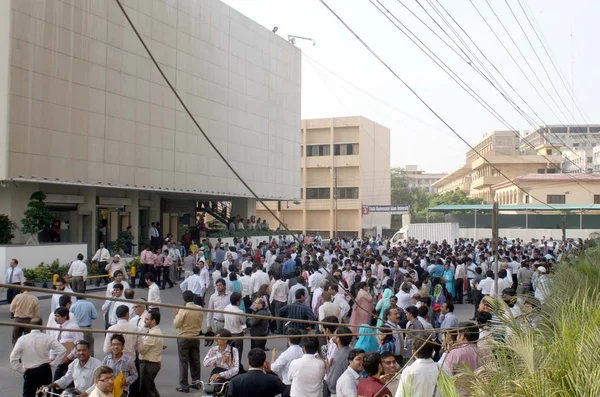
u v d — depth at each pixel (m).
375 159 75.88
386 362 7.38
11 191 26.16
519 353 5.59
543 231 46.66
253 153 44.28
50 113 26.58
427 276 16.36
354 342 12.95
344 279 16.88
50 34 26.56
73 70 27.80
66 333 9.20
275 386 7.01
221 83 39.88
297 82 51.94
